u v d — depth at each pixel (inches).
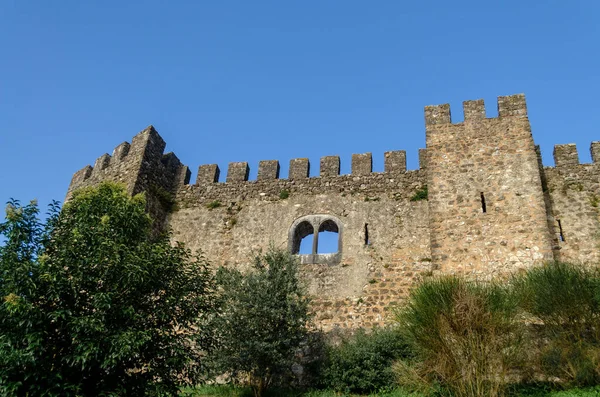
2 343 371.9
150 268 448.5
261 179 868.6
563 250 675.4
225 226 831.7
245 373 585.0
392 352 564.4
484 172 705.6
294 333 574.9
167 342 441.4
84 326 391.9
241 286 593.3
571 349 483.5
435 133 765.9
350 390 558.6
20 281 394.9
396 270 707.4
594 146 753.0
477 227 664.4
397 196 774.5
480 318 453.7
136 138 898.7
